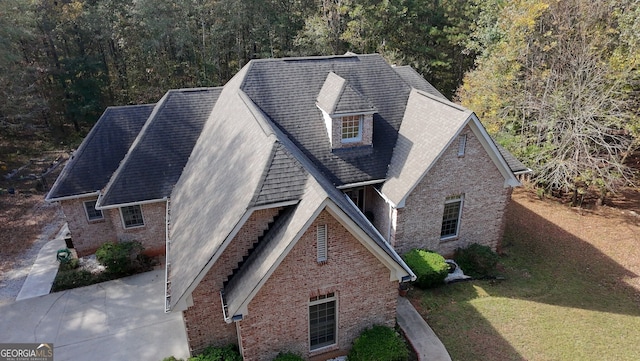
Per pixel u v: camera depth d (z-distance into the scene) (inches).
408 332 554.3
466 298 636.7
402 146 716.0
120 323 588.7
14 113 1278.3
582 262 756.0
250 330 453.1
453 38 1619.1
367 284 487.8
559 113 933.8
